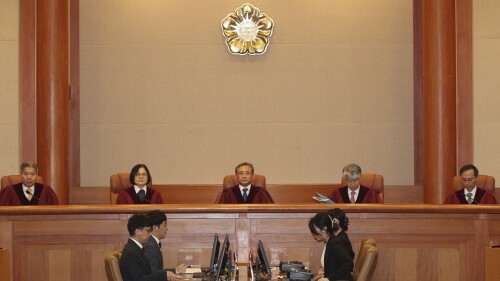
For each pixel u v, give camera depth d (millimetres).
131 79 9234
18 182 7609
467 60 8766
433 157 8328
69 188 8742
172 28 9250
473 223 6176
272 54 9242
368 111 9227
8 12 8680
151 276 4906
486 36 8781
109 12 9219
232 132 9266
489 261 6062
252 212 6086
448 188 8289
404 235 6160
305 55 9234
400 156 9242
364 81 9227
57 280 6086
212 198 9133
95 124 9203
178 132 9250
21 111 8641
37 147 8312
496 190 8734
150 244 5309
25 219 6086
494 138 8758
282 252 6137
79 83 9195
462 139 8758
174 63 9258
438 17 8320
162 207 6023
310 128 9242
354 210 6047
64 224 6102
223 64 9234
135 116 9234
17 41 8664
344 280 4973
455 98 8406
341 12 9234
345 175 7254
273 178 9242
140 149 9227
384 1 9227
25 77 8648
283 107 9234
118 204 6719
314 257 6145
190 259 6145
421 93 9242
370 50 9227
